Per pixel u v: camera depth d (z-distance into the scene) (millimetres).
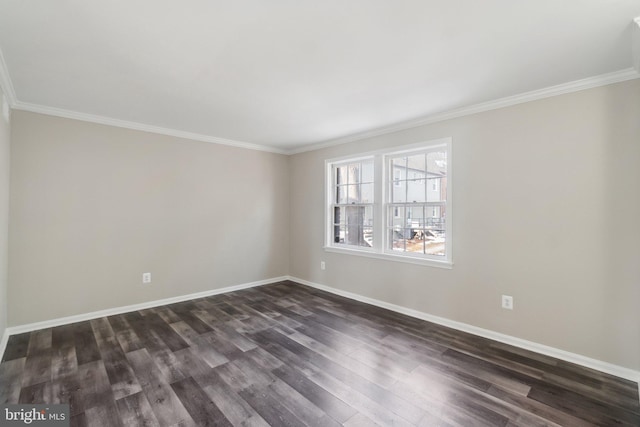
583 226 2516
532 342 2764
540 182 2725
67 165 3375
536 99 2738
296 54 2137
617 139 2369
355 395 2102
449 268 3320
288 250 5504
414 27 1812
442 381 2268
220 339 2998
